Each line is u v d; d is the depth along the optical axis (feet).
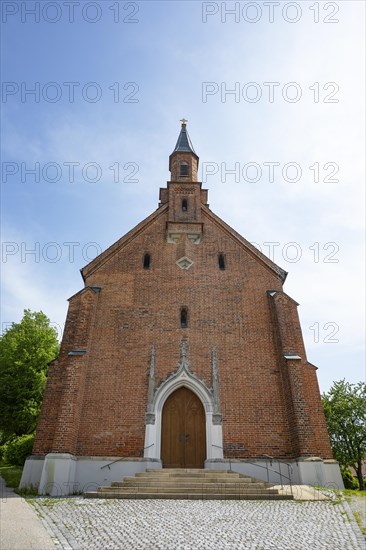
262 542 26.58
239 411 64.34
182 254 79.30
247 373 67.62
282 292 74.02
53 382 64.03
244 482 52.49
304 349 69.97
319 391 66.08
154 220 85.15
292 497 45.88
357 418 122.52
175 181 88.74
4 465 111.96
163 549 24.73
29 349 124.88
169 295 75.15
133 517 34.06
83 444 60.80
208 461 60.03
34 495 51.60
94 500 44.65
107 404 64.08
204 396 64.64
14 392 117.70
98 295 74.28
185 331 71.41
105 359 68.03
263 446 61.67
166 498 46.19
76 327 69.05
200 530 29.68
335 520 33.53
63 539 26.30
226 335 71.26
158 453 61.00
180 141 105.29
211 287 76.48
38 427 60.03
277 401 65.31
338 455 120.57
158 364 68.13
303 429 59.62
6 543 24.56
